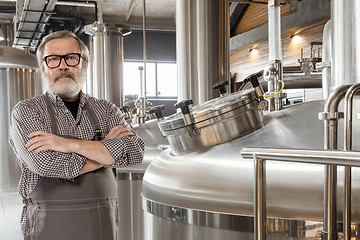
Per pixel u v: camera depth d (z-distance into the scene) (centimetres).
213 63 310
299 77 424
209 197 163
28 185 167
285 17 814
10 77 531
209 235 162
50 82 173
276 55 212
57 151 159
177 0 315
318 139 164
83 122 177
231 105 187
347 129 121
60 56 172
